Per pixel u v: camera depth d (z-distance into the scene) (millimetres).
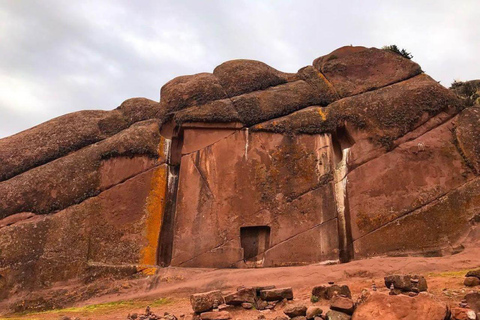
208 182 12977
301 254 11906
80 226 12453
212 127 13688
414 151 12508
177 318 8086
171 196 13414
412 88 13531
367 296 6410
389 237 11695
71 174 13250
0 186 13289
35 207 12859
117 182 13078
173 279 11422
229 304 7906
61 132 14352
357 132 13156
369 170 12539
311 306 7168
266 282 10531
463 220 11531
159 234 12602
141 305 10203
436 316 5844
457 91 16344
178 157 14086
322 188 12547
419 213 11812
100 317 9094
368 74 14562
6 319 9609
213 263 12039
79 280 11664
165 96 14938
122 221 12547
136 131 13750
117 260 12055
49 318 9281
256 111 13797
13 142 14336
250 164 13086
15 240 12164
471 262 10164
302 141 13211
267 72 15125
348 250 11992
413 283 7188
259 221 12359
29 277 11656
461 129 12742
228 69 15234
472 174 12109
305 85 14625
